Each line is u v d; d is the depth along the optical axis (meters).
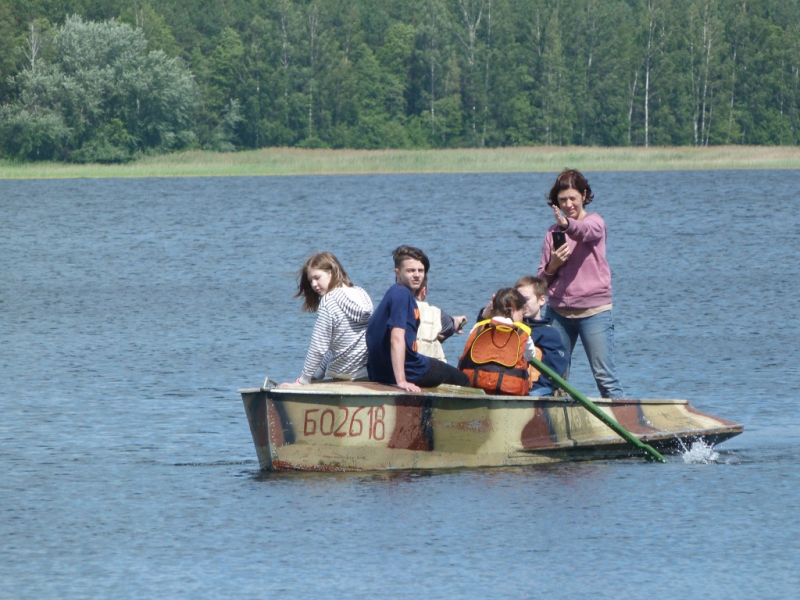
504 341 33.12
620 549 24.70
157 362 50.38
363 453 31.41
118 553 24.73
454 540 25.38
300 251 102.50
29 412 40.22
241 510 27.81
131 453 34.16
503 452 32.59
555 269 34.88
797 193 178.12
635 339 55.06
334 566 23.80
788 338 54.78
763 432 36.66
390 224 130.12
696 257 93.00
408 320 31.70
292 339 56.38
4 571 23.67
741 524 26.42
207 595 22.27
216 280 82.12
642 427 34.38
